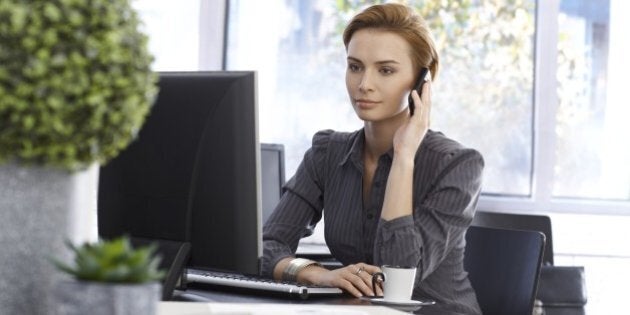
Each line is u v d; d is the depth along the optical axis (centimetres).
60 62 128
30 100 129
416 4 557
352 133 314
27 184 134
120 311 117
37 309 135
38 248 135
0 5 128
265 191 415
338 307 183
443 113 559
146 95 143
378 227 288
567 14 564
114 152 143
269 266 294
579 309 428
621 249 555
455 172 295
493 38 561
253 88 221
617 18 566
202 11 548
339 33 556
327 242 311
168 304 179
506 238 302
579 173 567
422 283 294
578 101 567
